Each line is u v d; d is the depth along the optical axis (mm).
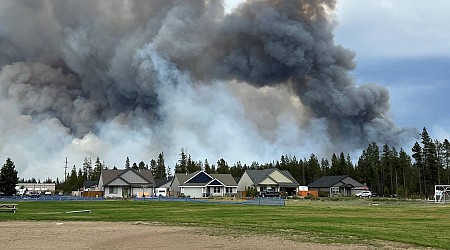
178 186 97750
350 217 31109
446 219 29781
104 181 95188
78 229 23406
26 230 22875
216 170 138125
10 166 89875
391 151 120625
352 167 125938
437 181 104938
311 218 30062
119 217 31344
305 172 134500
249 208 43219
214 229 23250
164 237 20031
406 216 32438
